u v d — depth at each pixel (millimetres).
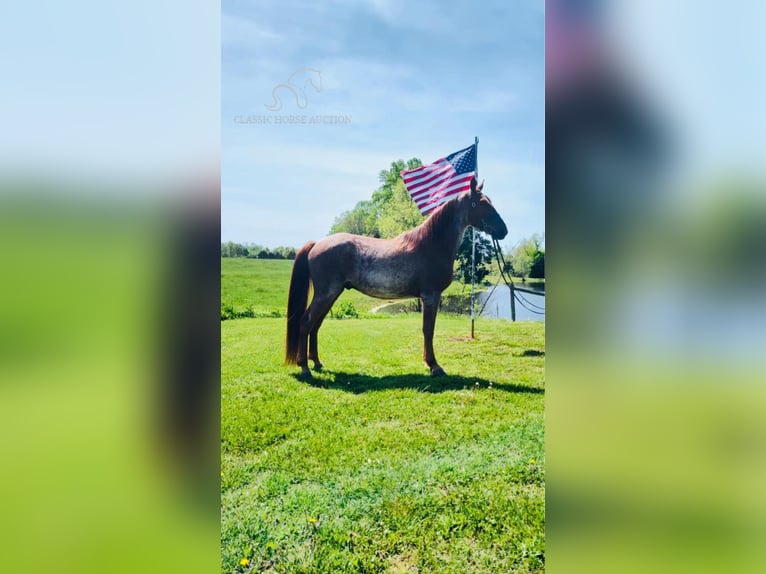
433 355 4164
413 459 4027
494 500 4039
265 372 4090
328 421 4055
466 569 3867
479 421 4137
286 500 3930
